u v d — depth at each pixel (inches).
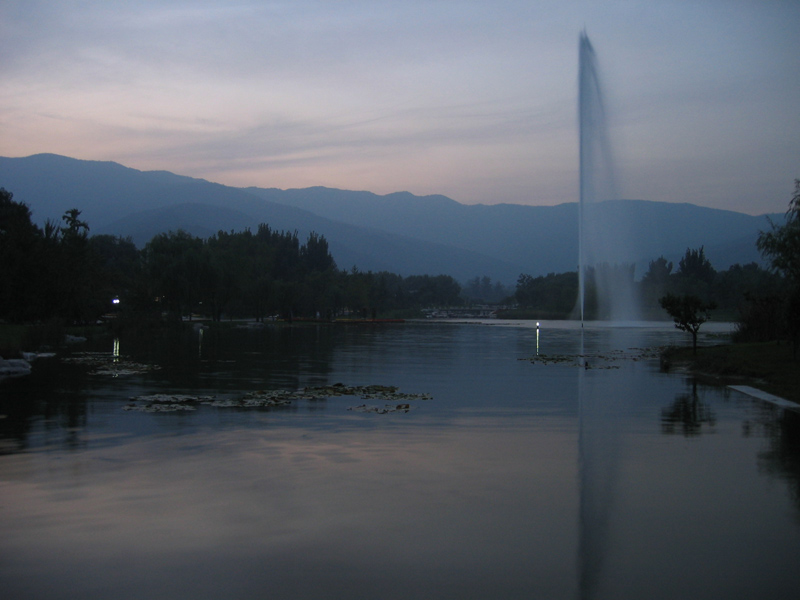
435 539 303.3
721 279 6658.5
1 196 3093.0
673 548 293.0
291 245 6397.6
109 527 317.1
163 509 344.8
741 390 867.4
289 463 446.3
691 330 1360.7
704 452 482.0
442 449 492.4
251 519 329.4
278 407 701.9
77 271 2388.0
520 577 263.3
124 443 508.7
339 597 245.6
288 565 274.2
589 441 523.5
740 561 279.6
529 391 857.5
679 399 778.2
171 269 3157.0
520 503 357.1
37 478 403.5
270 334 2598.4
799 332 1077.1
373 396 791.1
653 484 394.6
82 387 865.5
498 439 531.5
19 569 269.1
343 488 385.1
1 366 1050.1
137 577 261.9
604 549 291.7
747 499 364.2
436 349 1744.6
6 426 581.0
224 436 538.6
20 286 2015.3
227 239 4950.8
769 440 526.0
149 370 1107.3
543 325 4234.7
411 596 246.5
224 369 1133.1
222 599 243.6
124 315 2738.7
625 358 1459.2
